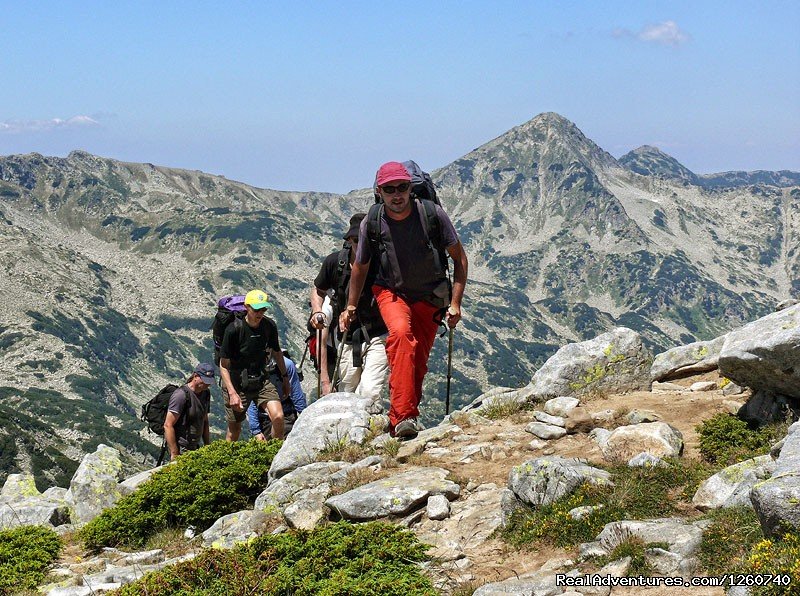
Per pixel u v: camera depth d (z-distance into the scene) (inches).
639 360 456.4
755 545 219.5
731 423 339.9
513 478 305.6
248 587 252.7
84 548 442.0
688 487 287.0
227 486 436.5
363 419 423.2
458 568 270.1
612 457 333.4
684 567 227.9
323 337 511.8
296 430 428.8
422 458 375.6
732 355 354.9
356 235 443.2
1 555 413.1
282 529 362.6
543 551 268.5
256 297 528.4
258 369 542.0
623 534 249.8
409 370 389.7
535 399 439.5
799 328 331.6
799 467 239.0
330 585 239.1
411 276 381.1
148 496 442.9
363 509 327.3
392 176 361.4
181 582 271.0
